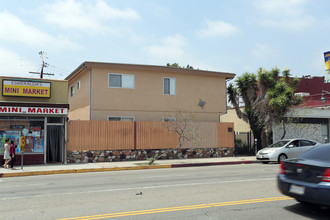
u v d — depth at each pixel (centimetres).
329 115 2702
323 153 694
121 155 1939
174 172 1449
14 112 1686
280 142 1950
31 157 1761
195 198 813
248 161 1936
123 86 2128
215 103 2411
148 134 2020
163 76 2250
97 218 625
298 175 658
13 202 791
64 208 716
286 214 650
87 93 2109
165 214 651
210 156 2188
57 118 1836
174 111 2267
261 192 893
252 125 2412
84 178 1268
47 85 1825
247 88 2423
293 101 2386
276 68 2420
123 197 835
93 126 1886
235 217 627
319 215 642
